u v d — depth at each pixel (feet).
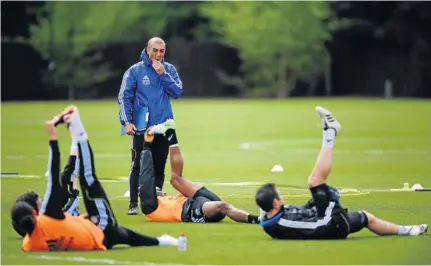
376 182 209.77
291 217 132.46
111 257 121.19
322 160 131.03
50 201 123.95
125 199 183.32
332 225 131.75
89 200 125.39
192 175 226.99
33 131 372.58
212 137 347.36
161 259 120.37
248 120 440.04
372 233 138.82
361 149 293.64
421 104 575.38
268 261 119.96
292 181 213.05
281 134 360.07
